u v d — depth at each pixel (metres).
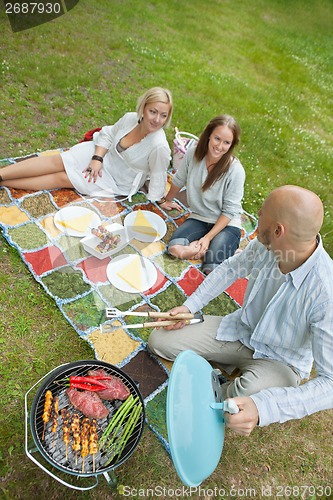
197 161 3.17
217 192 3.18
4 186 3.32
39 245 2.98
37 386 2.35
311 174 5.05
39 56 5.16
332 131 6.47
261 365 2.22
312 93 7.46
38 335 2.57
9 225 3.07
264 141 5.24
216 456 1.85
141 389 2.45
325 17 11.59
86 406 1.92
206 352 2.41
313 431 2.53
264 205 1.79
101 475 2.12
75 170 3.36
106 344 2.59
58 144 4.07
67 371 2.04
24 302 2.70
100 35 6.18
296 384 2.21
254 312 2.22
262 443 2.41
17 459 2.09
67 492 2.04
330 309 1.80
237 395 2.15
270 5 11.12
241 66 7.36
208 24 8.41
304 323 1.94
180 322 2.44
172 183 3.49
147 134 3.28
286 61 8.23
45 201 3.31
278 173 4.80
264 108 6.06
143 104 3.12
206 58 7.04
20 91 4.52
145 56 6.16
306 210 1.66
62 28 5.98
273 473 2.31
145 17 7.44
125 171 3.46
